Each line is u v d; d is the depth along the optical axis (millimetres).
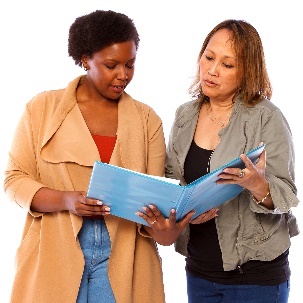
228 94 2043
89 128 1905
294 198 1925
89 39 1813
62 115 1880
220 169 1690
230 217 2023
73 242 1856
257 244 2025
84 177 1865
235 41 1974
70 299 1846
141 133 1939
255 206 1940
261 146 1735
